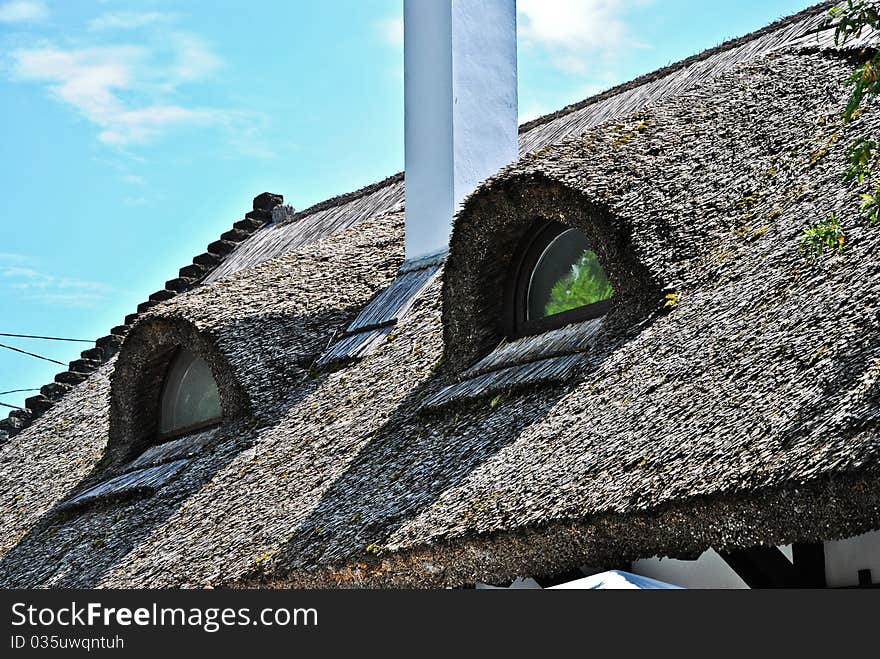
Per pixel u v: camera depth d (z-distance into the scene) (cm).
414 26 1273
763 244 754
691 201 845
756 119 905
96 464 1305
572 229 941
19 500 1322
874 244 663
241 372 1127
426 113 1249
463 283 987
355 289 1258
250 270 1327
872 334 588
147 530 1012
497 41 1262
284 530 857
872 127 787
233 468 1030
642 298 799
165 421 1279
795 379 598
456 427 853
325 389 1090
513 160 1254
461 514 697
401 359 1052
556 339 880
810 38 1052
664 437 630
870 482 498
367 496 828
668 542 589
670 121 947
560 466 675
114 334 1811
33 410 1675
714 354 675
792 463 534
